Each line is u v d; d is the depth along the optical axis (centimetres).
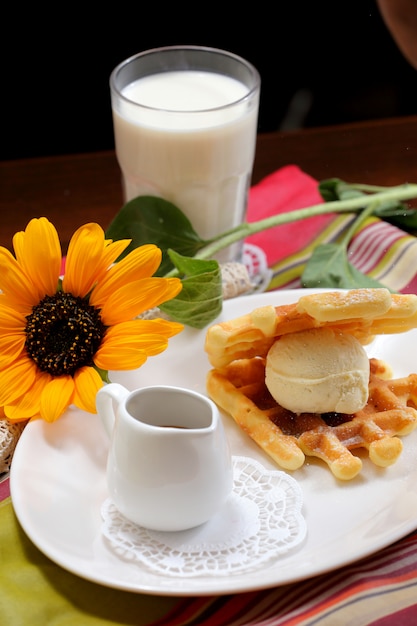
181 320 61
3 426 55
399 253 72
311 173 82
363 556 47
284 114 119
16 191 77
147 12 106
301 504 50
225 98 70
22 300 58
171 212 68
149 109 67
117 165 81
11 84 107
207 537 49
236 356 57
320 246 72
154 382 59
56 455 53
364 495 52
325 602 46
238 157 69
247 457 54
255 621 46
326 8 110
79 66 108
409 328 56
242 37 112
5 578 47
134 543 48
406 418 55
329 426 56
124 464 48
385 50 113
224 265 70
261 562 47
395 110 118
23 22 103
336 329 55
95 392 54
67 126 109
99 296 58
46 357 56
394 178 79
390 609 45
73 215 75
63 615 46
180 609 47
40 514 49
